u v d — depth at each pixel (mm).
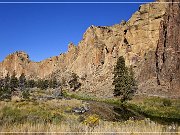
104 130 13734
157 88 102500
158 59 122188
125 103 77312
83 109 46312
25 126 13758
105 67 172250
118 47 176250
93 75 174500
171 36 120562
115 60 168500
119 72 99500
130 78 95938
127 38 166000
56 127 13711
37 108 34000
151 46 150125
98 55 190375
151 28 155625
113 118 42250
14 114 25141
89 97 96250
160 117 56719
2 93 55000
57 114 29922
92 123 15828
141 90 103062
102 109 54031
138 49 154500
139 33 159750
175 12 126125
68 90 145125
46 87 168625
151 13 161000
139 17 166750
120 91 87812
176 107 66250
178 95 90875
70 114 34781
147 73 122375
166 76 107062
